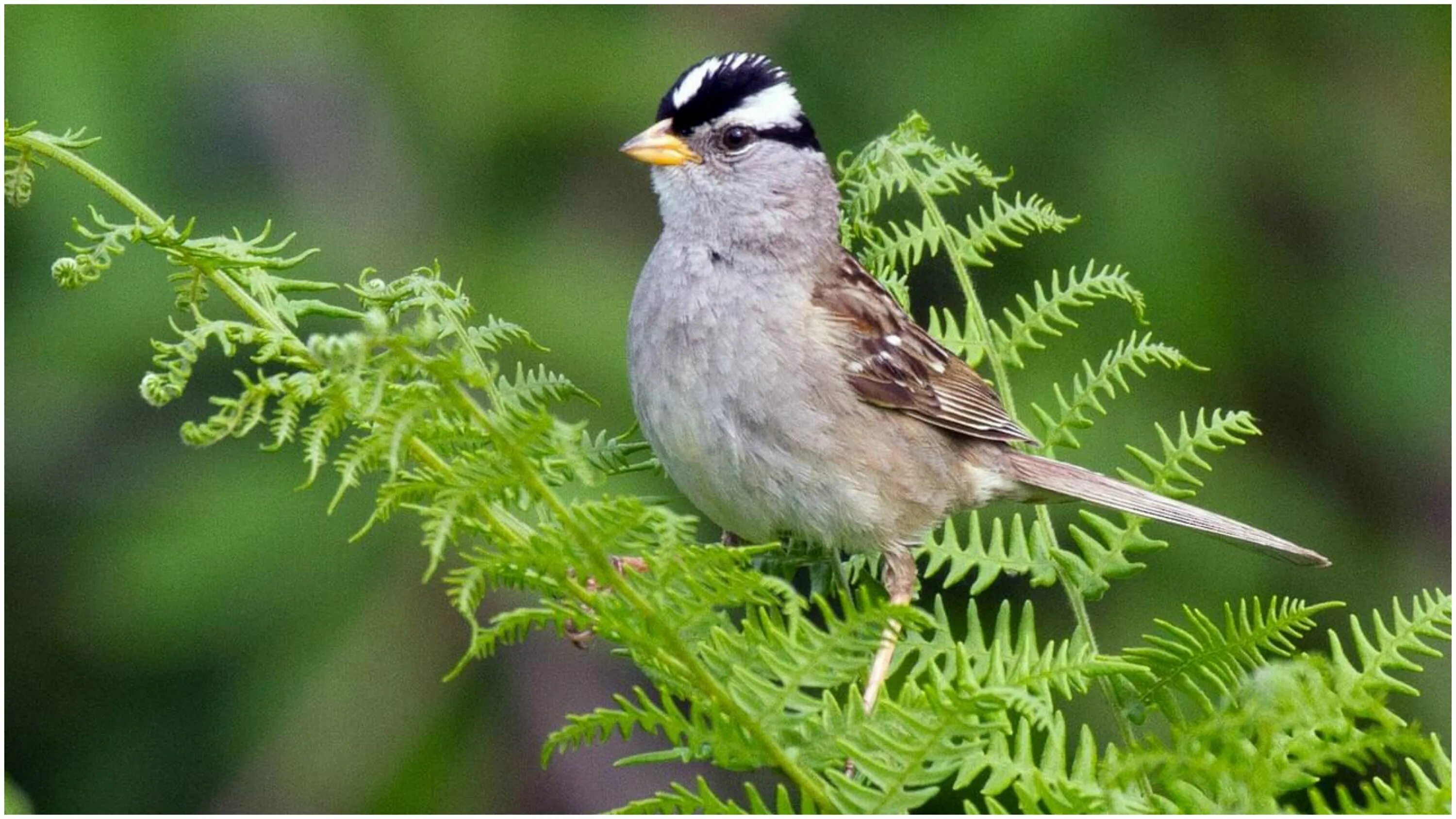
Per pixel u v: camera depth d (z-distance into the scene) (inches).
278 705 417.7
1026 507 389.7
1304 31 485.4
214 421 135.3
